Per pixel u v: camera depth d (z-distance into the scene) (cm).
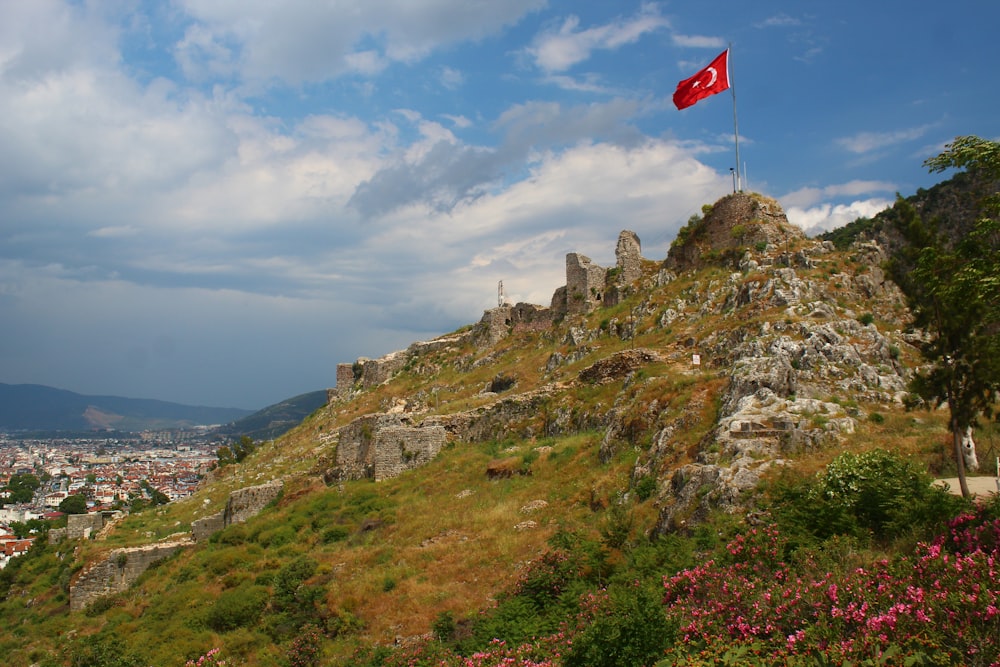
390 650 2230
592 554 2245
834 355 3012
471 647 2003
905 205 2133
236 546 3847
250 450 8412
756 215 4912
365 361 8756
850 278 3872
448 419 4469
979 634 1224
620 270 5844
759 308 3803
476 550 2798
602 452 3222
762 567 1730
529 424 4144
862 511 1839
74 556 4719
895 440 2375
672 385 3216
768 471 2167
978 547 1505
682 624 1586
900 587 1407
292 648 2423
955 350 1986
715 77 4641
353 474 4625
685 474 2361
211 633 2845
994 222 1866
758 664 1345
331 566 3033
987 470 2228
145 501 10588
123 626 3256
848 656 1246
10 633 3856
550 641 1834
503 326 7162
